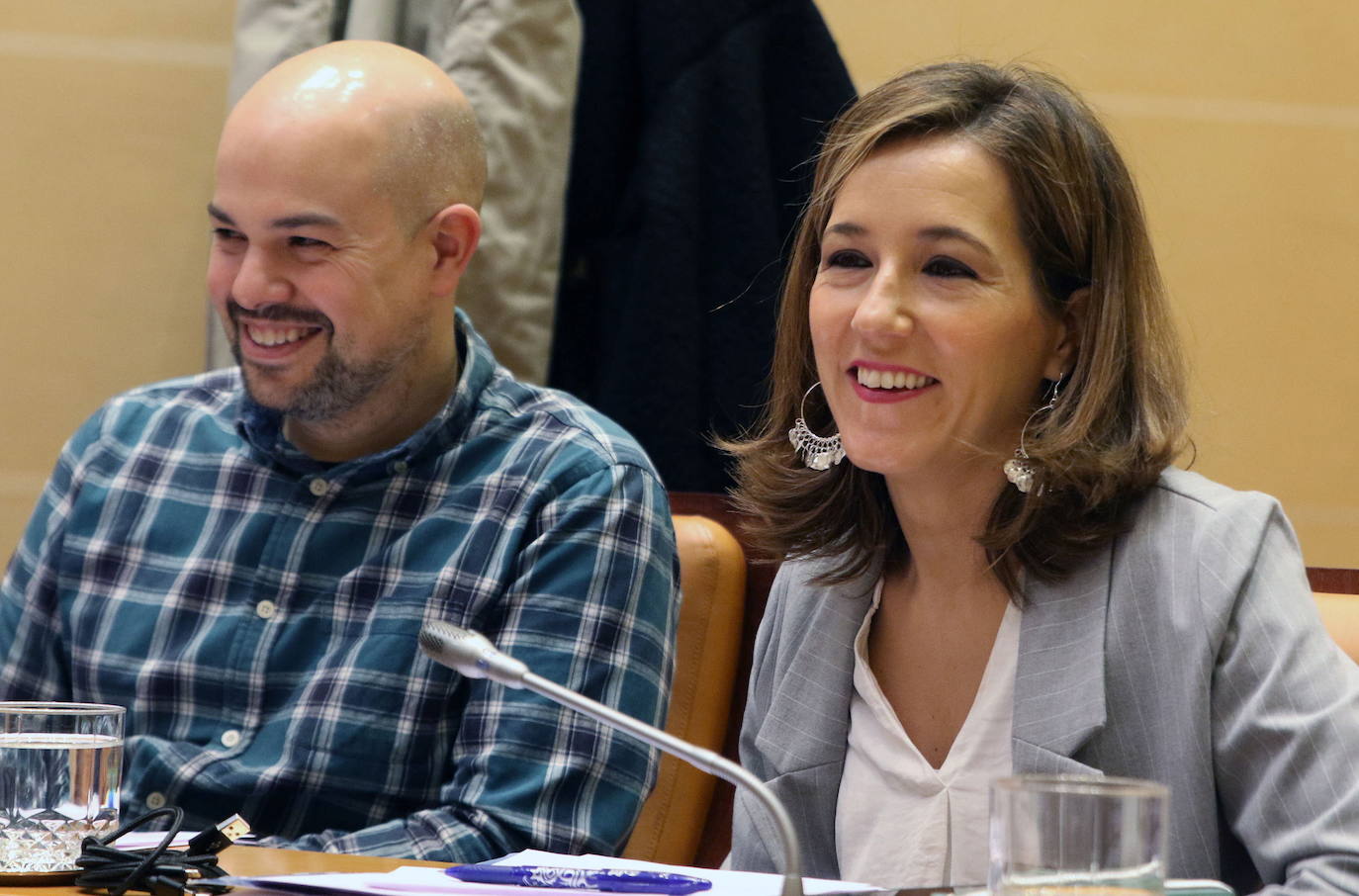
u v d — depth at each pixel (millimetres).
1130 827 1532
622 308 4398
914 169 2604
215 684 3191
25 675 3408
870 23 4836
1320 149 4848
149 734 3199
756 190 4324
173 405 3559
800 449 2918
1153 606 2469
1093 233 2641
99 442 3521
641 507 3258
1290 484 4820
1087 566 2564
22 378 4957
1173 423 2646
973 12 4824
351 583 3203
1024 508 2570
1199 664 2375
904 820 2682
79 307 4961
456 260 3334
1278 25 4840
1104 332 2613
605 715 1816
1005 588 2650
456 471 3299
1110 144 2680
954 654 2748
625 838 3066
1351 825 2150
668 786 3494
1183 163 4840
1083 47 4820
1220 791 2381
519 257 4223
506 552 3180
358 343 3211
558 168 4301
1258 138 4844
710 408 4324
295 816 3082
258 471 3379
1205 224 4840
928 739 2760
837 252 2676
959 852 2623
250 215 3160
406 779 3098
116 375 4980
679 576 3357
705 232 4348
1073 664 2498
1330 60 4840
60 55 4953
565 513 3201
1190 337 4820
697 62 4348
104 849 2076
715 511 3787
